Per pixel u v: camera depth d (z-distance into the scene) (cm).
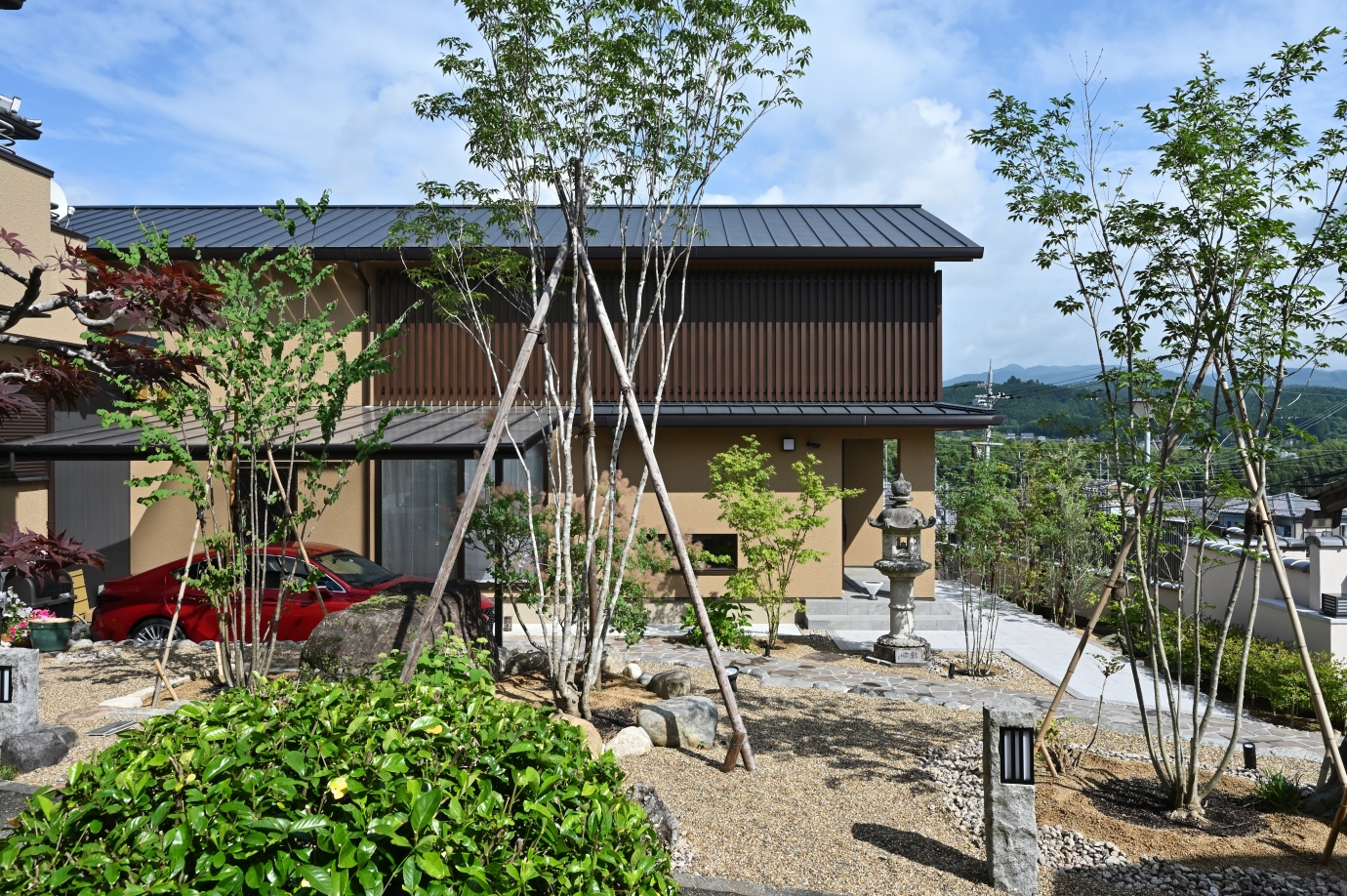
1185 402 646
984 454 1518
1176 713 630
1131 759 756
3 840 288
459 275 1032
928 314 1556
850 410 1463
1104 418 673
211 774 289
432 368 1529
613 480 816
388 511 1373
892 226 1705
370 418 1380
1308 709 1137
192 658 998
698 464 1486
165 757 297
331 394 822
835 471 1492
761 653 1228
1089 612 1652
